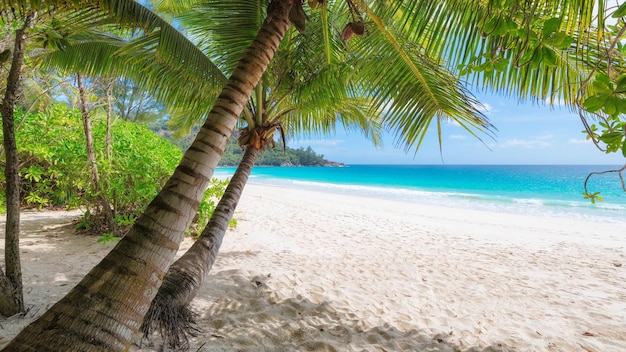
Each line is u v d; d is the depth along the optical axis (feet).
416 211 43.91
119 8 9.04
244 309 10.91
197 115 16.26
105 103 18.25
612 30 5.67
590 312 13.47
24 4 7.91
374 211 41.06
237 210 32.37
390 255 20.01
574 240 27.35
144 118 39.99
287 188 81.30
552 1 5.80
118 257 4.70
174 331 7.79
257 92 13.82
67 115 19.86
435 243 24.02
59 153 18.06
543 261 20.71
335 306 11.99
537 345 10.73
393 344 9.95
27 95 20.63
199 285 8.73
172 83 13.65
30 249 14.88
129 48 10.21
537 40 5.14
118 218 16.61
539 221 38.60
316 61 14.07
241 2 12.53
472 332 11.25
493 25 5.54
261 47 6.44
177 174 5.39
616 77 5.27
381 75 10.88
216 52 13.56
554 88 8.39
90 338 4.11
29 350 3.94
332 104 15.02
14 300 8.47
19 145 17.52
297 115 19.36
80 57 13.12
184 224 5.19
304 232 24.76
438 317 12.21
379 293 13.93
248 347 8.75
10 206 8.45
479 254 21.70
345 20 12.63
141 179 18.06
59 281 11.37
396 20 9.24
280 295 12.31
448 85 9.75
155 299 7.63
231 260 16.05
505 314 13.00
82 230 18.80
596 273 18.71
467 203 60.08
